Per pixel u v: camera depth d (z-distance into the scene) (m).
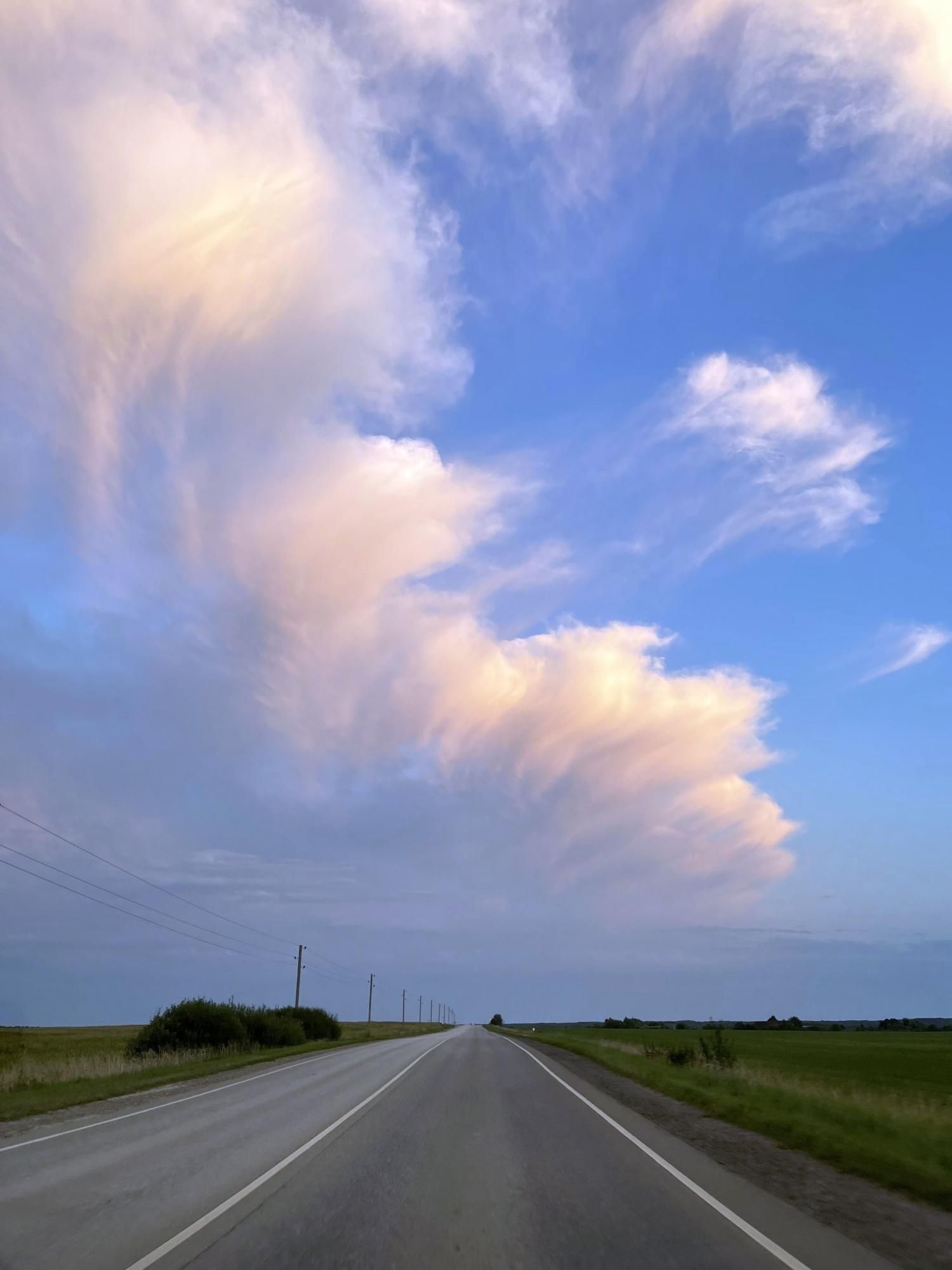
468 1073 27.50
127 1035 87.00
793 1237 7.70
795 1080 27.86
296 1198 8.98
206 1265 6.67
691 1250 7.25
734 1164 11.42
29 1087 23.39
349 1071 28.42
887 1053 63.00
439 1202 8.89
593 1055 40.56
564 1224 8.07
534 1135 13.84
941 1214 8.72
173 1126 14.64
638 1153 12.22
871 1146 12.45
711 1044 36.75
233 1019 44.56
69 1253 6.96
